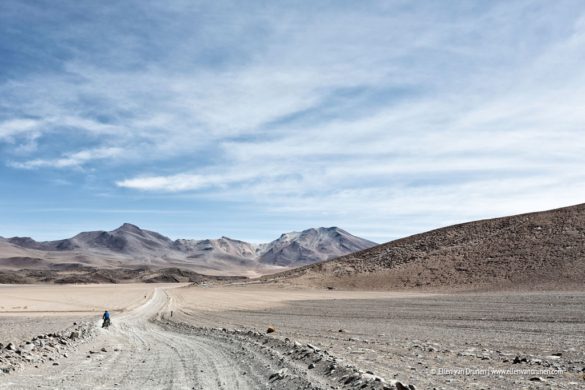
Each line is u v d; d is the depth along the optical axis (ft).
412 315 137.08
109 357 70.18
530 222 424.05
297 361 54.70
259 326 125.29
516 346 65.21
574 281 273.75
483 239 423.64
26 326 143.54
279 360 57.36
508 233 415.44
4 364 56.80
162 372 54.65
